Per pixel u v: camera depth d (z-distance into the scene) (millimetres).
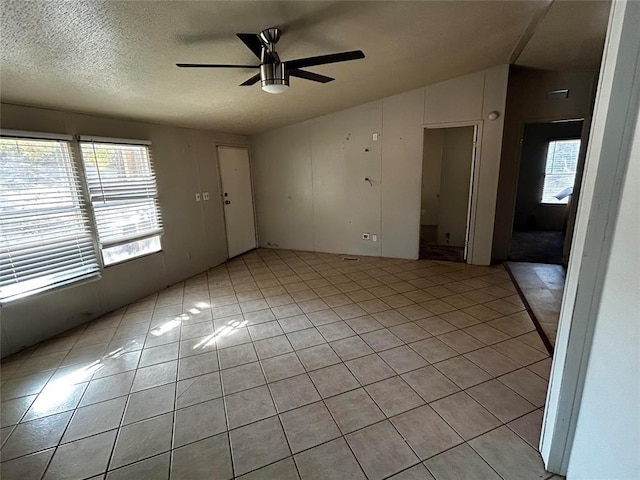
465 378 2158
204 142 4699
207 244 4840
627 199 1074
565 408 1383
